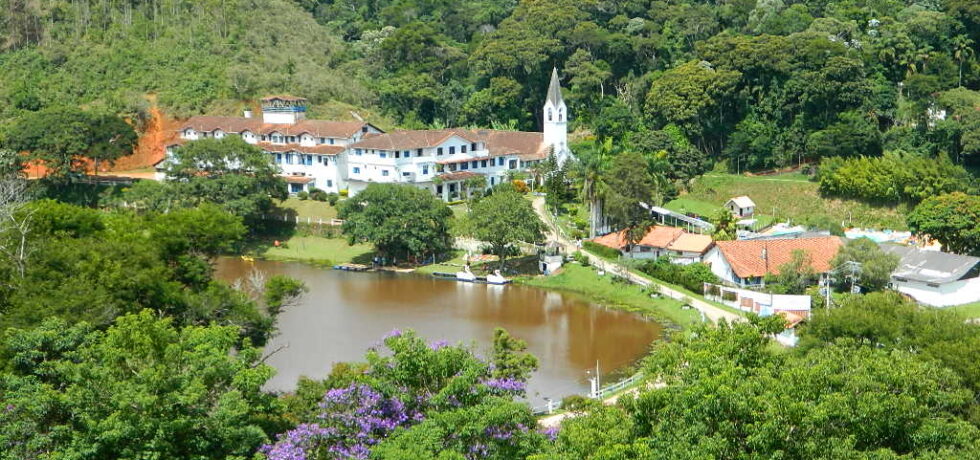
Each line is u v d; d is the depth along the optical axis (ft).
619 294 371.56
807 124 548.31
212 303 251.60
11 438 158.81
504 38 647.56
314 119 598.34
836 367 169.99
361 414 170.71
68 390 164.86
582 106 625.41
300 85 634.02
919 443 157.69
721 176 538.06
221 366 176.24
